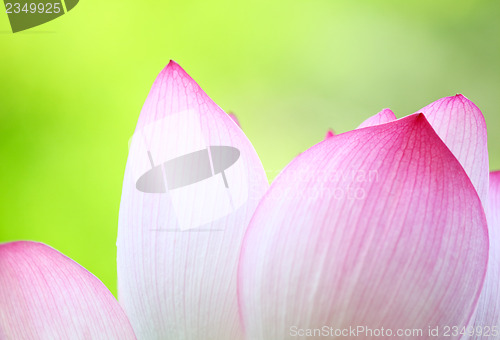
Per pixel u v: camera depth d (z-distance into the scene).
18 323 0.40
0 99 0.96
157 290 0.41
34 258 0.40
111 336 0.41
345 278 0.38
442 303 0.38
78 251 0.92
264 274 0.39
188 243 0.40
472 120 0.41
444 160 0.38
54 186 0.95
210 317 0.41
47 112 0.98
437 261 0.38
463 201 0.38
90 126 1.00
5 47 0.97
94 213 0.95
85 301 0.41
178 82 0.41
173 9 1.10
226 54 1.15
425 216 0.38
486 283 0.41
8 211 0.92
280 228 0.39
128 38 1.06
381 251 0.38
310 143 1.15
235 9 1.15
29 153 0.96
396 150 0.38
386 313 0.38
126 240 0.41
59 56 1.00
